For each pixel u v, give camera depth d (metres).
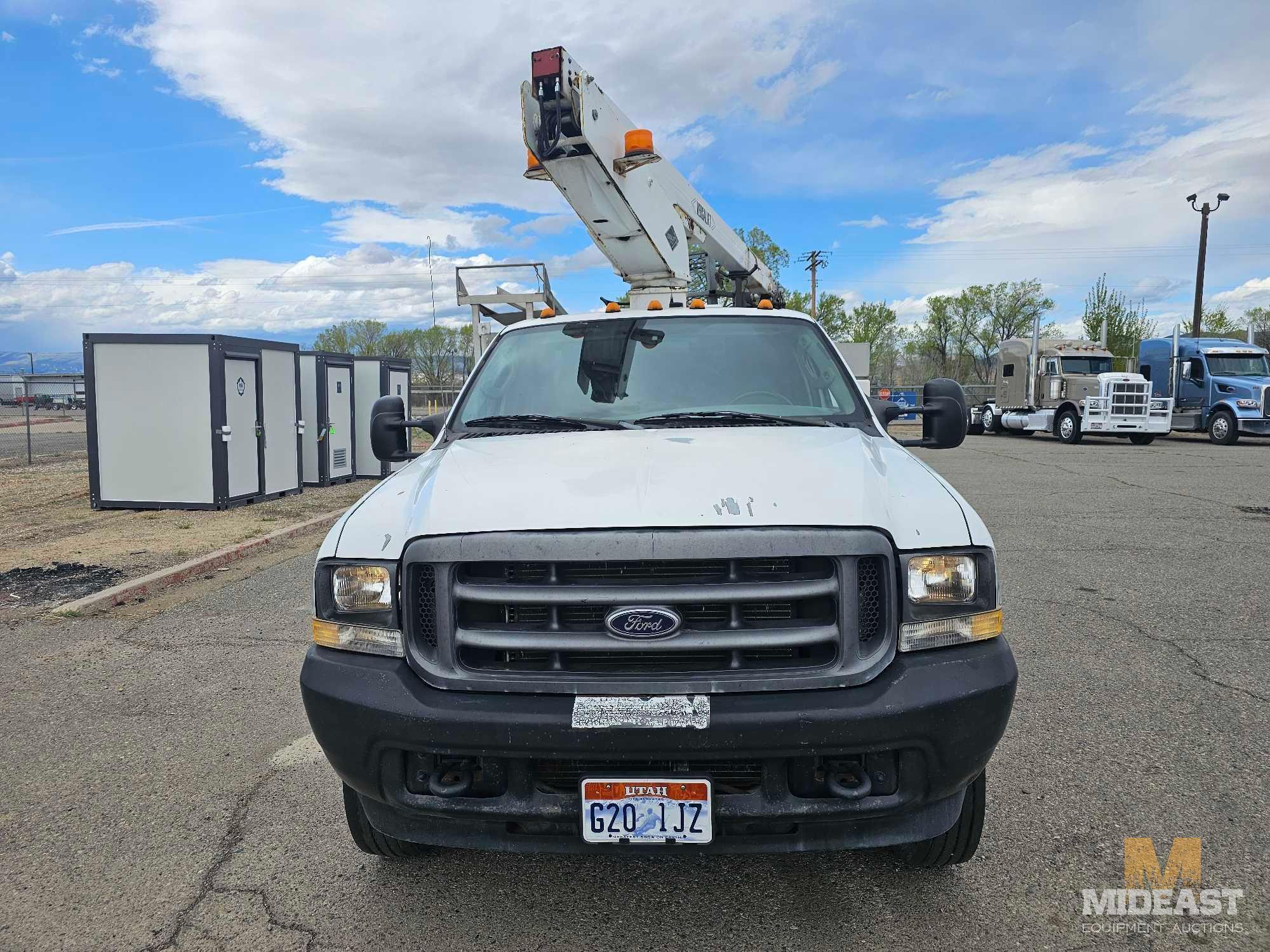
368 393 14.70
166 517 10.44
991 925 2.55
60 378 16.73
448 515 2.42
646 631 2.22
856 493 2.42
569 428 3.38
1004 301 55.78
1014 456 19.38
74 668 5.00
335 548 2.52
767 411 3.43
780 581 2.24
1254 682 4.49
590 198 7.30
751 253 10.95
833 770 2.25
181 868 2.93
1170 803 3.24
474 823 2.33
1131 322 42.28
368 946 2.50
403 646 2.37
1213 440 23.92
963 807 2.62
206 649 5.32
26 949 2.50
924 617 2.31
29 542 8.73
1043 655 4.97
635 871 2.89
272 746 3.92
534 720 2.19
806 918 2.60
